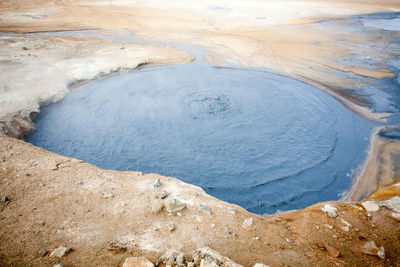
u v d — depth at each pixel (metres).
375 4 50.44
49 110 14.68
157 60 22.83
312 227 6.00
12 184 6.82
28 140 12.19
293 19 38.03
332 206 6.99
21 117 13.22
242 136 13.32
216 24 34.25
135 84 18.48
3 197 6.14
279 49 26.25
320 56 24.67
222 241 5.27
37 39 25.52
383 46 27.66
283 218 7.05
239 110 15.67
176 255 4.59
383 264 4.96
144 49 25.00
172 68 21.62
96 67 19.98
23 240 4.98
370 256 5.13
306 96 17.67
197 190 7.67
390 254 5.20
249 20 36.59
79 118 14.16
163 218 5.86
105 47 24.75
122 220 5.71
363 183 10.25
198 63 22.84
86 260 4.48
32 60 20.23
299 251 5.19
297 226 6.18
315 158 11.87
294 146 12.70
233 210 6.60
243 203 9.40
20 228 5.31
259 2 49.00
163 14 37.84
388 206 6.64
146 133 13.20
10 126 12.30
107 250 4.77
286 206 9.30
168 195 6.82
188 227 5.62
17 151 8.77
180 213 6.06
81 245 4.89
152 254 4.73
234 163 11.47
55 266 4.12
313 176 10.80
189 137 13.05
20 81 16.69
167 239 5.19
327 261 4.94
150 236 5.25
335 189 10.11
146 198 6.60
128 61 21.77
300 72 21.36
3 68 18.36
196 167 11.15
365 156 11.92
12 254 4.60
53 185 6.94
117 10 38.47
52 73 18.33
